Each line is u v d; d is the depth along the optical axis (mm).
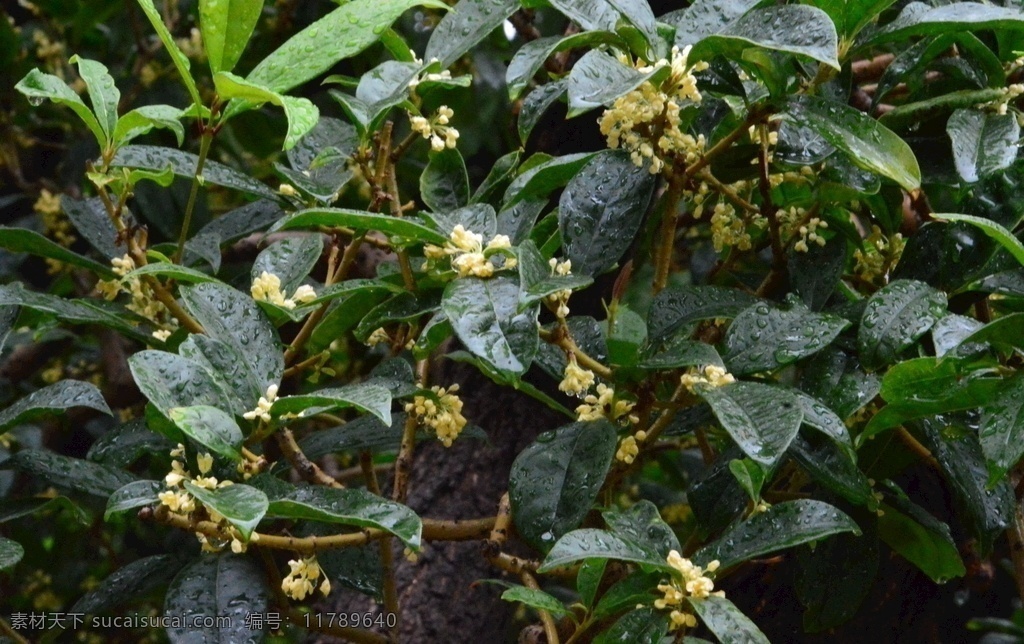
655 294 1566
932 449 1557
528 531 1472
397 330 1703
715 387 1449
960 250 1555
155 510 1390
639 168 1537
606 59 1424
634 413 1513
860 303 1585
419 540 1390
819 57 1385
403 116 2344
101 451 1636
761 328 1505
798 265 1616
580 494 1476
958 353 1440
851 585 1599
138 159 1605
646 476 2834
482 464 1929
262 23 2516
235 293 1517
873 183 1569
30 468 1586
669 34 1499
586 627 1461
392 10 1479
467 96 2314
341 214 1443
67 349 2781
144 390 1396
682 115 1591
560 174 1566
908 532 1639
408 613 1884
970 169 1511
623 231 1521
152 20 1420
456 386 1563
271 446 1978
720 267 1702
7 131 2711
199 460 1434
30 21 3045
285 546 1445
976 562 1780
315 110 1403
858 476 1537
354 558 1622
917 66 1613
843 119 1473
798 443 1552
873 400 1610
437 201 1662
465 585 1901
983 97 1575
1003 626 2479
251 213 1777
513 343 1389
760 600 1798
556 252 1735
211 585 1492
